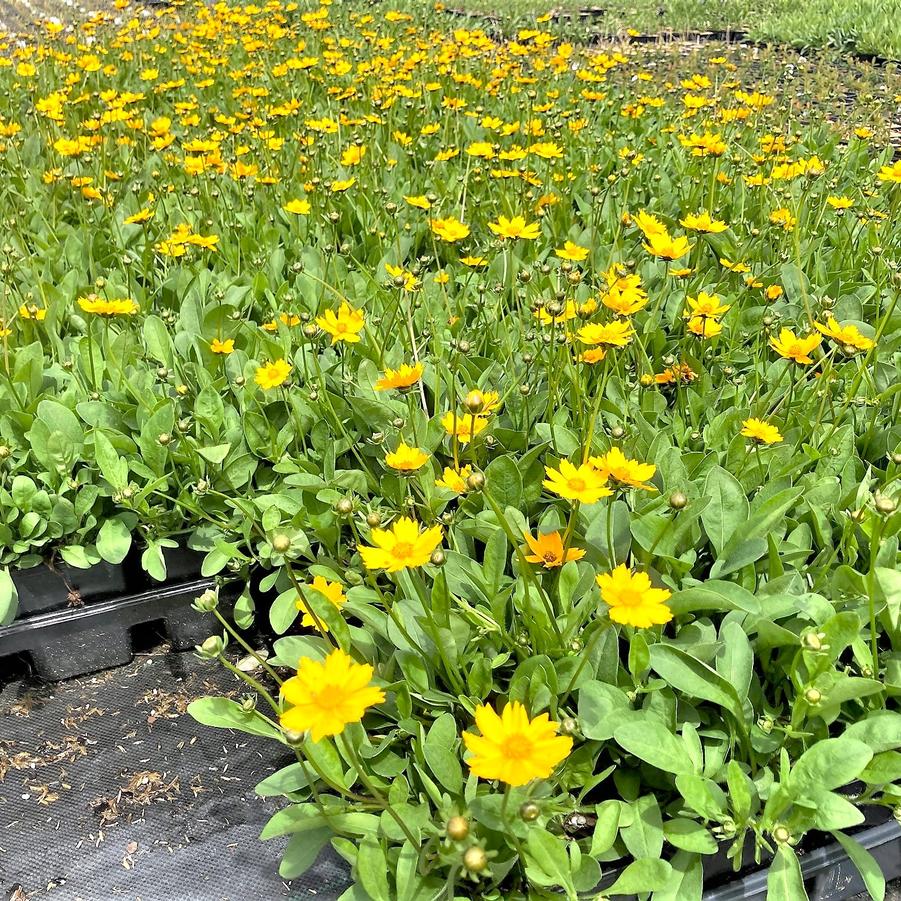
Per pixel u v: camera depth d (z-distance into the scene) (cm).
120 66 646
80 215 361
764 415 230
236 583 221
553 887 146
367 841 141
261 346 258
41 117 503
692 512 176
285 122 490
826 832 163
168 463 226
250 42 641
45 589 216
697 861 146
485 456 223
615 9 1023
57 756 197
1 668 220
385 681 167
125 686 216
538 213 361
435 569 173
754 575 180
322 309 293
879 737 149
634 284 223
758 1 1004
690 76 643
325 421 233
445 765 147
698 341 268
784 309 290
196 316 276
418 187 402
